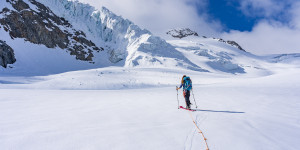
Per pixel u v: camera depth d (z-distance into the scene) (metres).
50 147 3.03
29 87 23.70
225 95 9.69
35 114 5.23
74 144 3.16
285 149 3.09
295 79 14.07
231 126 4.32
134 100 8.33
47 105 6.72
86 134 3.64
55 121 4.52
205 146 3.24
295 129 4.07
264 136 3.67
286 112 5.66
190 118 5.07
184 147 3.18
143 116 5.22
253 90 10.98
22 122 4.38
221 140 3.48
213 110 6.22
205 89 13.20
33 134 3.56
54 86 26.12
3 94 9.24
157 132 3.88
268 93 9.52
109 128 4.05
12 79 32.28
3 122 4.36
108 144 3.20
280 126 4.29
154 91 13.88
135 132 3.83
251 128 4.16
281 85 12.02
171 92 12.73
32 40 70.44
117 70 49.31
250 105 6.88
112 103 7.41
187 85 6.79
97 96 9.88
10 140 3.26
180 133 3.84
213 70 89.38
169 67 67.44
